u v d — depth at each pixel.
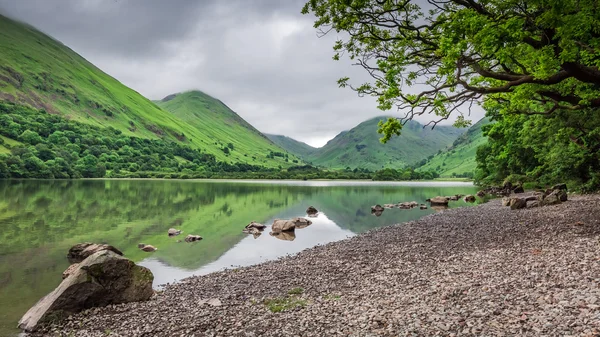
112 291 15.98
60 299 14.73
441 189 126.69
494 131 84.69
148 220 47.19
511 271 14.88
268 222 46.53
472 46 18.23
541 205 40.78
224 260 26.41
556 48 17.88
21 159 155.62
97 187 113.12
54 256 27.25
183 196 87.12
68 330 13.39
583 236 20.25
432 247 24.53
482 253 20.11
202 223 45.34
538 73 17.64
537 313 9.80
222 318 13.21
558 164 50.91
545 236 22.33
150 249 29.97
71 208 57.94
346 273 19.59
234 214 54.75
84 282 15.32
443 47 17.66
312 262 23.20
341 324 11.26
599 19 16.19
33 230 38.62
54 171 164.88
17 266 24.28
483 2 18.05
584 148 45.19
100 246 27.31
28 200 67.94
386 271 18.97
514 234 25.05
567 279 12.47
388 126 22.42
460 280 14.63
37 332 13.39
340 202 75.56
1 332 13.54
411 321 10.63
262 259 26.48
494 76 19.83
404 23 22.02
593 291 10.77
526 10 17.66
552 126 43.06
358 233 37.84
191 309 14.77
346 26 22.34
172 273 22.95
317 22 23.02
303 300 14.99
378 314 11.62
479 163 101.62
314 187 141.88
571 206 35.47
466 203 66.00
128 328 13.01
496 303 11.12
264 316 13.01
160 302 16.25
